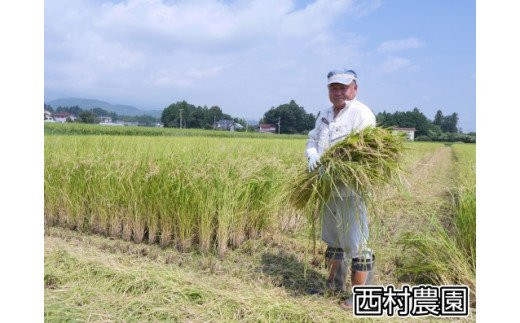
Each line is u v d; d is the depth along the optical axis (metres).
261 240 5.55
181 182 5.20
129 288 3.96
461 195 4.71
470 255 4.24
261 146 10.45
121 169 5.66
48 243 5.20
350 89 3.77
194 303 3.71
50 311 3.48
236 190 5.21
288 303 3.72
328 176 3.60
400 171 3.59
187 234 5.20
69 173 6.06
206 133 36.31
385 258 4.85
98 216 5.95
